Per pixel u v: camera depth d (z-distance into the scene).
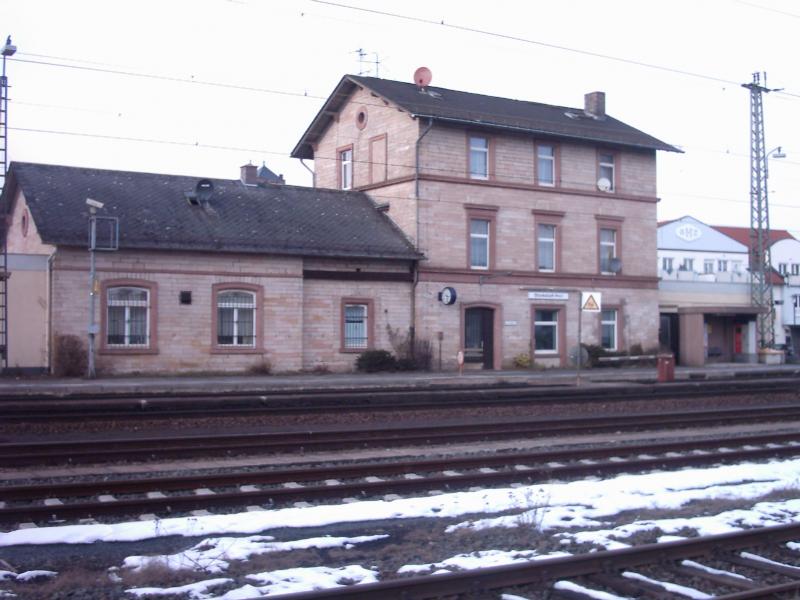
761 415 21.02
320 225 33.59
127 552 9.02
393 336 33.91
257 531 9.81
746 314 45.72
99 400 20.11
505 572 7.60
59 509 10.18
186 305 29.56
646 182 41.06
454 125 35.53
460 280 35.44
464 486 12.53
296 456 14.90
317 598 6.81
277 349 31.11
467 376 31.28
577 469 13.49
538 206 37.66
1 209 33.94
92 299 27.03
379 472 13.16
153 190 32.00
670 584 7.80
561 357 38.03
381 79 37.97
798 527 9.32
